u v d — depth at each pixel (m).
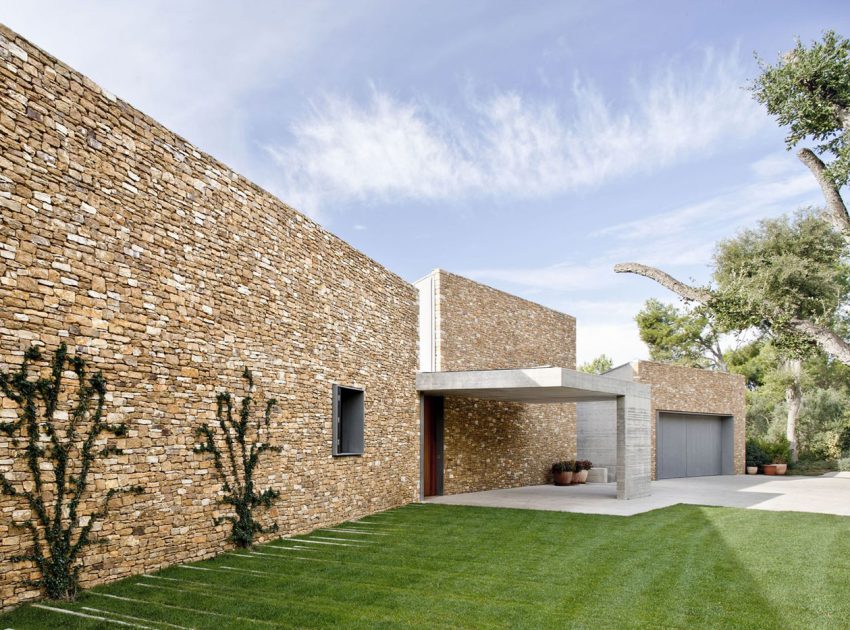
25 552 5.91
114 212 7.09
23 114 6.05
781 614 6.25
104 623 5.47
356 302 12.92
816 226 20.05
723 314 15.83
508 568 8.07
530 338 21.61
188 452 8.07
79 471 6.48
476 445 18.66
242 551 8.82
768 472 29.09
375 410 13.59
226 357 8.88
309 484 10.77
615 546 9.60
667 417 26.02
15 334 5.89
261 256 9.80
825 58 13.52
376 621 5.84
